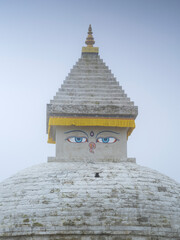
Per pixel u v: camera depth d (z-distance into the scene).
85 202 31.69
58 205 31.58
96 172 34.03
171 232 31.55
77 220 31.03
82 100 38.22
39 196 32.22
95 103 38.09
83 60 40.75
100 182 33.00
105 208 31.53
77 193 32.16
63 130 38.00
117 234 30.92
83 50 41.12
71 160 37.31
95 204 31.64
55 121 37.50
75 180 33.16
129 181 33.44
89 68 40.31
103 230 30.88
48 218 31.12
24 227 31.02
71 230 30.80
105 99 38.62
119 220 31.23
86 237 30.81
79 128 38.03
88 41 41.78
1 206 32.44
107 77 39.94
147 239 31.08
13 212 31.72
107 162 36.84
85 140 37.88
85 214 31.25
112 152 37.84
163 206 32.47
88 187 32.56
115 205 31.72
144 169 35.50
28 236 30.92
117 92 39.16
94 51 41.12
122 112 38.00
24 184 33.53
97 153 37.69
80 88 39.09
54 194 32.19
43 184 33.09
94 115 37.91
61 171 34.25
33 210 31.55
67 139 37.81
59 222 30.97
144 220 31.47
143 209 31.84
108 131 38.19
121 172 34.28
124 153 37.94
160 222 31.66
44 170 34.75
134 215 31.53
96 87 39.28
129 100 38.81
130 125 37.91
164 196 33.12
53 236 30.81
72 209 31.41
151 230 31.25
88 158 37.50
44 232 30.78
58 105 37.72
